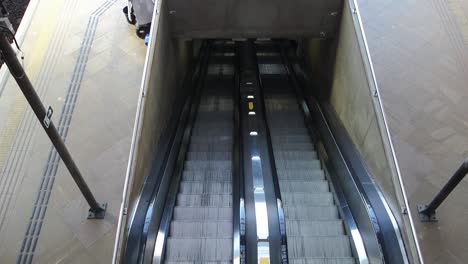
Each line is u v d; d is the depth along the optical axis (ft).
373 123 14.06
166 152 16.38
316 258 12.21
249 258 11.46
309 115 20.85
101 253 15.08
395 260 10.86
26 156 18.48
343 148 16.14
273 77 26.71
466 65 21.83
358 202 13.01
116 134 19.47
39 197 16.90
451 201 15.99
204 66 27.02
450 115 19.44
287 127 20.93
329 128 18.22
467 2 25.23
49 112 10.81
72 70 22.58
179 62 22.63
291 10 19.11
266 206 12.83
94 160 18.29
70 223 15.96
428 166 17.40
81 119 20.11
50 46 23.89
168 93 19.57
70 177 17.62
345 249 12.59
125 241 11.37
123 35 24.67
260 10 19.21
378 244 11.19
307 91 23.32
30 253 15.14
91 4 26.66
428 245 14.83
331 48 20.54
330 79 20.81
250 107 18.90
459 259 14.47
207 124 21.15
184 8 19.17
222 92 24.66
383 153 13.03
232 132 20.12
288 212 13.98
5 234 15.69
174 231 13.20
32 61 22.97
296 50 29.91
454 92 20.51
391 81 21.13
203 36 20.48
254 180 14.03
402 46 22.95
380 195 12.96
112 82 22.02
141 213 12.55
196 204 14.56
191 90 23.00
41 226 15.90
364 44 15.34
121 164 18.13
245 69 23.21
